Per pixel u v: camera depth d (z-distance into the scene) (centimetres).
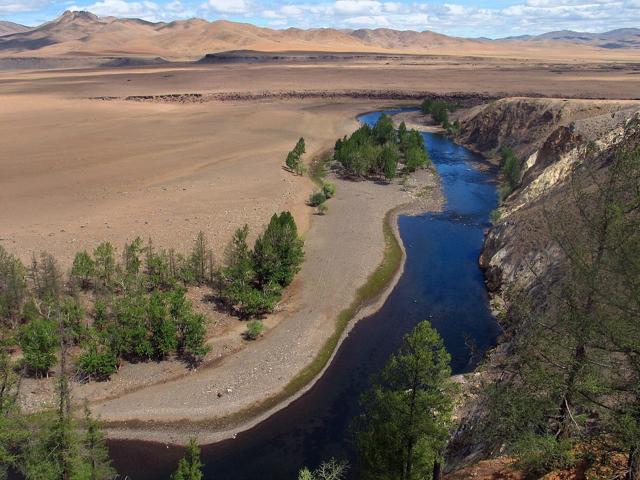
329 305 4988
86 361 3703
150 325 4078
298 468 3156
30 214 6694
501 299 4844
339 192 8275
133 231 6119
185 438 3388
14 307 4288
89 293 4691
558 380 1653
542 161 7256
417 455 2180
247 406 3681
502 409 1788
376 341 4491
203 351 3984
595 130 6606
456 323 4706
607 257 1587
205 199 7394
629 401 1574
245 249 5009
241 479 3077
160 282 4962
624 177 1612
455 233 6806
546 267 4212
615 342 1492
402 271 5753
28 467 2258
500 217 6769
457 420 2756
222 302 4847
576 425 1647
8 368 2986
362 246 6244
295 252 5144
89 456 2481
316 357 4241
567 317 1667
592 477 1612
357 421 3403
